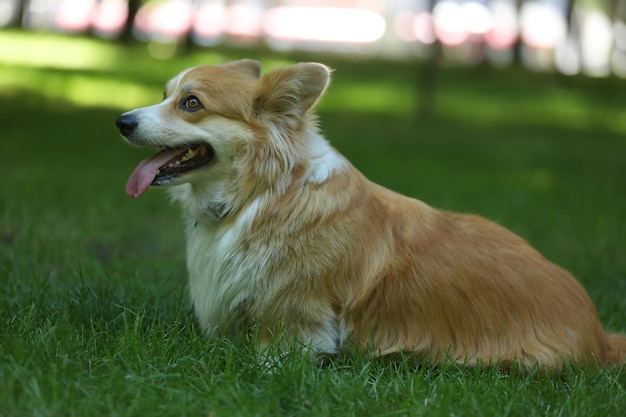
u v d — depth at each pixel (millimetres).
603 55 45906
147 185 5828
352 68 35062
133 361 5105
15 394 4516
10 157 14172
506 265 5875
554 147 21516
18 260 7691
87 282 7227
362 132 21359
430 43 26547
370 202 5820
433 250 5805
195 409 4598
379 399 4930
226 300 5785
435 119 25312
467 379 5375
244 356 5379
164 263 8484
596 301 7781
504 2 46375
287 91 5770
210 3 47062
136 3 38875
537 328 5754
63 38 38719
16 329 5508
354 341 5742
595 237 10680
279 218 5656
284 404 4812
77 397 4613
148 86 25641
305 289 5637
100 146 16172
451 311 5695
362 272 5684
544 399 5219
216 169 5883
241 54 34781
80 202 10523
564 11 42562
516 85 33750
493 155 19234
